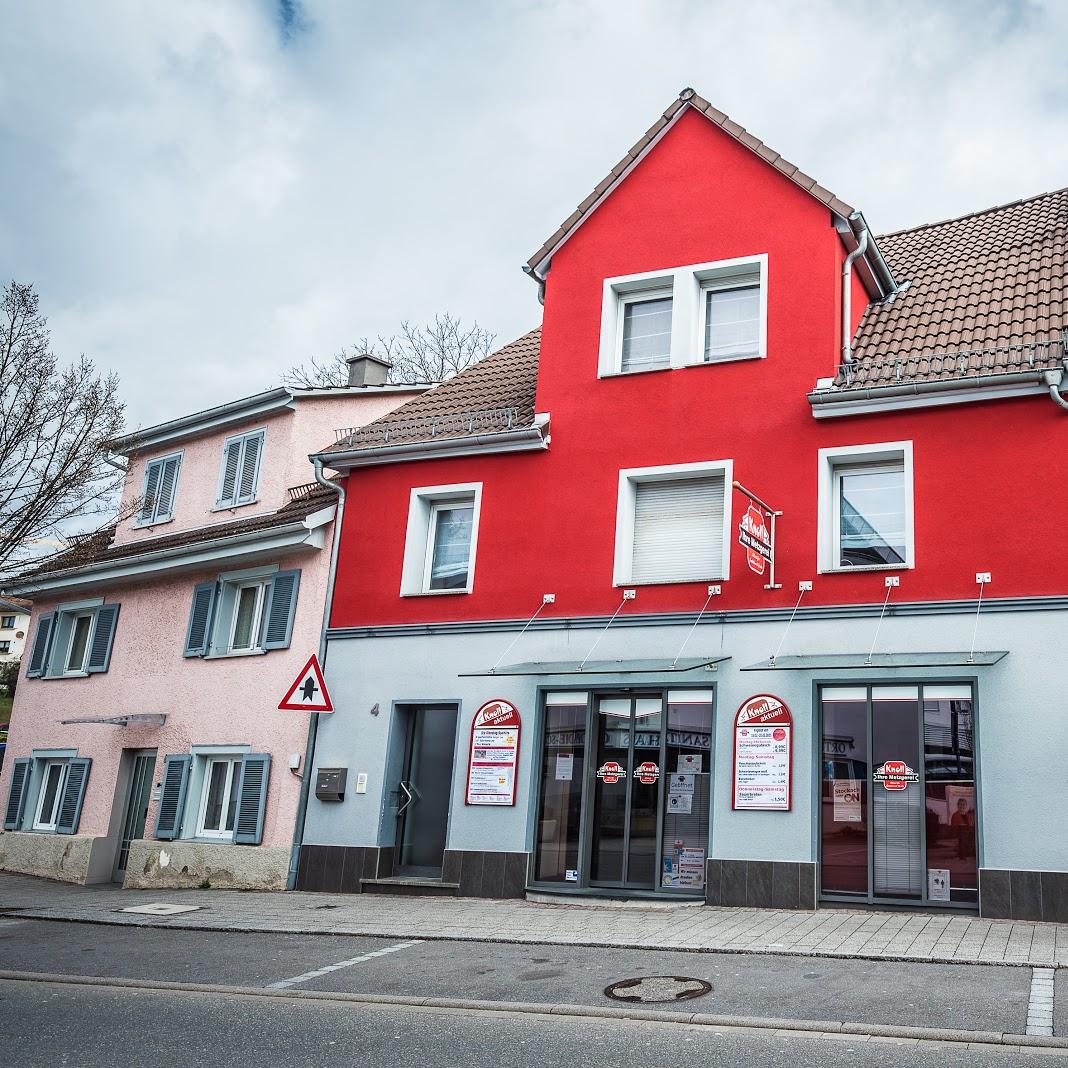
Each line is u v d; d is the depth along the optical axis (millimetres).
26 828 21750
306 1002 9094
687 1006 8375
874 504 13977
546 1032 7879
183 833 18219
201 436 22797
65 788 21266
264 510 20625
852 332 15227
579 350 16297
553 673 14367
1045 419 12961
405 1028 8102
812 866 12883
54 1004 9289
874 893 12648
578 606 15273
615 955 10469
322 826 16359
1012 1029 7398
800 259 15062
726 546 14453
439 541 17141
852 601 13477
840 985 8852
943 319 14820
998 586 12734
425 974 9867
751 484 14508
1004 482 13000
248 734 17859
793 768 13266
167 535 22547
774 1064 6898
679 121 16547
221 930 12852
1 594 24375
